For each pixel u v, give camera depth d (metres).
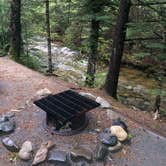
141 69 16.17
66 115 5.32
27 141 5.39
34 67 13.23
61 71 14.91
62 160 4.97
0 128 5.66
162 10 9.29
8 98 7.02
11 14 11.85
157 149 5.48
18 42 12.17
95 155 5.10
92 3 9.73
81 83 13.24
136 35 9.66
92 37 10.50
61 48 19.34
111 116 6.30
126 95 12.98
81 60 16.41
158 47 8.20
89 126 5.87
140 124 6.36
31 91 7.45
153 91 9.28
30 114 6.30
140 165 5.04
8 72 9.09
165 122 8.16
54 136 5.54
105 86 9.19
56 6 18.50
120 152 5.30
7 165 4.98
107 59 15.26
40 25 15.06
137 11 11.11
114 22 10.17
